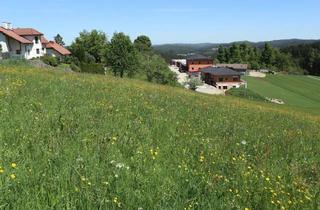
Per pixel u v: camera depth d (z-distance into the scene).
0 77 17.94
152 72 99.62
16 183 5.40
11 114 9.65
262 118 19.50
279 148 11.32
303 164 9.92
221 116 16.02
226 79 163.75
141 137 9.52
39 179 5.68
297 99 123.81
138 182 6.26
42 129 8.64
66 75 26.66
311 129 18.34
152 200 5.66
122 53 98.31
